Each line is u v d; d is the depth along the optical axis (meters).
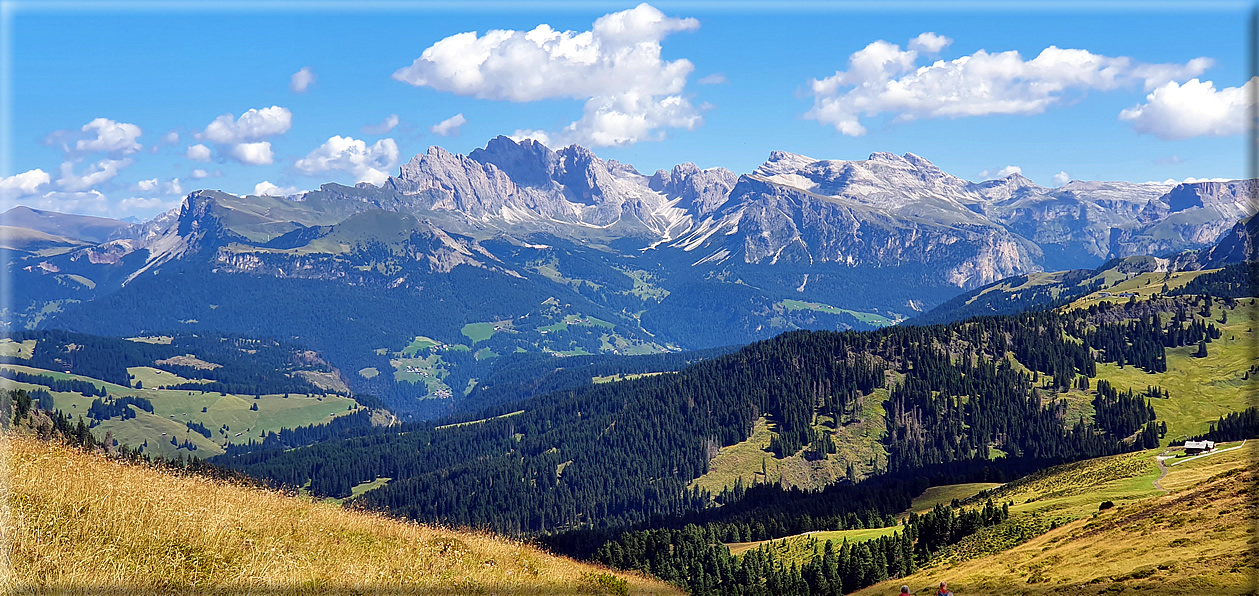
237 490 37.19
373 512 42.53
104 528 25.94
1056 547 72.94
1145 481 116.44
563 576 39.31
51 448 32.72
